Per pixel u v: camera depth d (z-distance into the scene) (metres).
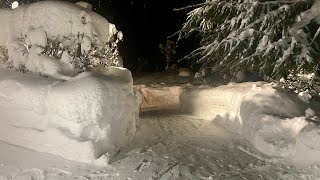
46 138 5.04
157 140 6.20
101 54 6.49
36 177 4.45
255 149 5.55
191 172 4.65
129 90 6.07
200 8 7.64
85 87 4.99
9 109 5.28
